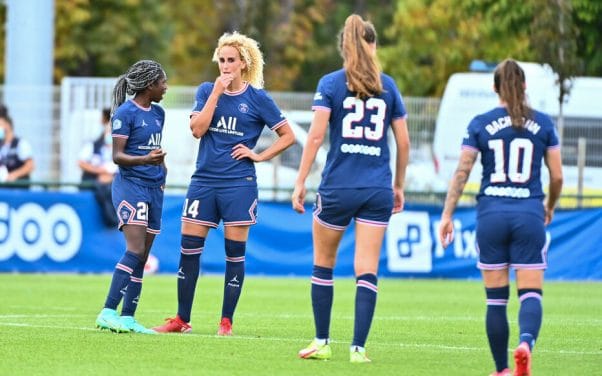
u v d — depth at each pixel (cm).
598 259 7325
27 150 7575
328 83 3133
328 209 3138
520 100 2894
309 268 7231
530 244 2869
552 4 8444
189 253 3866
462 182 2944
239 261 3869
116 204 3806
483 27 11294
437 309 5259
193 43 18450
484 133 2903
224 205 3822
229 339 3666
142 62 3819
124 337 3638
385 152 3153
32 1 9438
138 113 3797
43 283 6347
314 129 3125
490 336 2903
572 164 9225
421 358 3325
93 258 7081
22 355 3216
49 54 9581
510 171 2884
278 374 2941
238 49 3781
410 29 13725
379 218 3147
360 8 18675
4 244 7025
